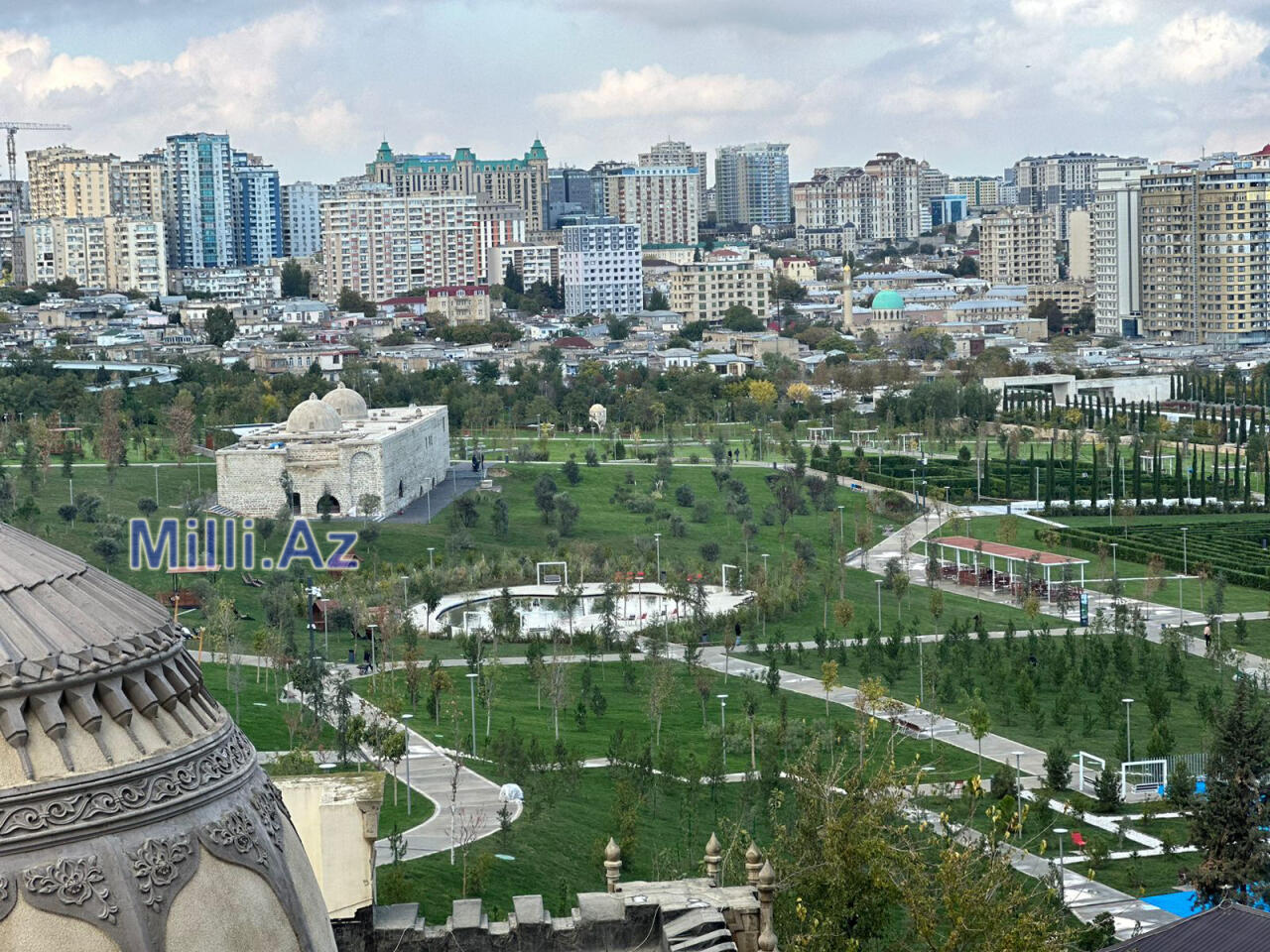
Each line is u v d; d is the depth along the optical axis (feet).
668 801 411.95
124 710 99.04
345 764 420.77
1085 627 630.74
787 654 576.20
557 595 646.33
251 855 102.37
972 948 225.97
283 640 540.93
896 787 303.68
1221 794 350.64
